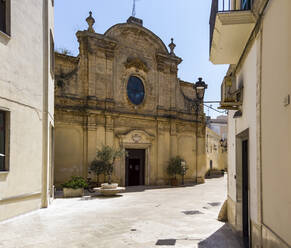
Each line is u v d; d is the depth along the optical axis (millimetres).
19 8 8922
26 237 6578
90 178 17453
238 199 6930
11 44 8477
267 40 4160
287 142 3297
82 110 17969
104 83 19203
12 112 8406
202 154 25297
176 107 23703
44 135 10250
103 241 6383
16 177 8477
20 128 8758
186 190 18641
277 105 3674
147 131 21531
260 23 4516
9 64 8359
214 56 6664
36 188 9641
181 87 25031
